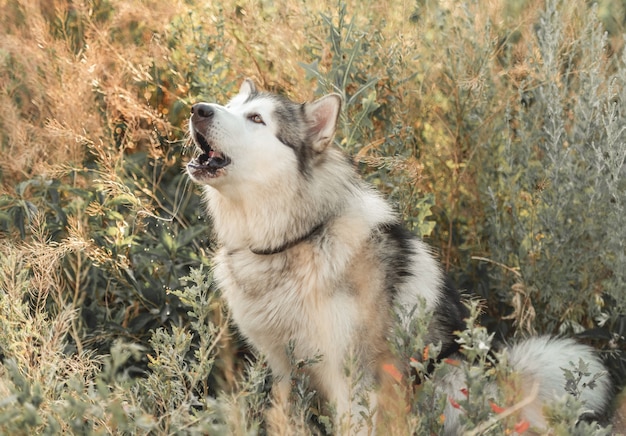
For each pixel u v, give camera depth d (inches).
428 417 123.2
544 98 196.5
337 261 154.9
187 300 153.6
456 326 169.2
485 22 219.9
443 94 221.0
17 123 213.8
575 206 187.9
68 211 196.9
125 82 226.5
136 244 189.0
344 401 154.1
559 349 166.2
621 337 181.8
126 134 205.3
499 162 208.4
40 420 107.3
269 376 171.5
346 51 201.3
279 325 159.6
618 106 189.0
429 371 162.1
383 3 227.8
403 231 168.9
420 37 223.6
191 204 208.5
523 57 221.0
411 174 197.2
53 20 252.1
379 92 209.8
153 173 217.0
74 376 128.1
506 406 119.6
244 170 158.4
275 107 162.6
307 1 221.5
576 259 189.0
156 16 230.5
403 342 127.2
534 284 191.6
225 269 168.9
